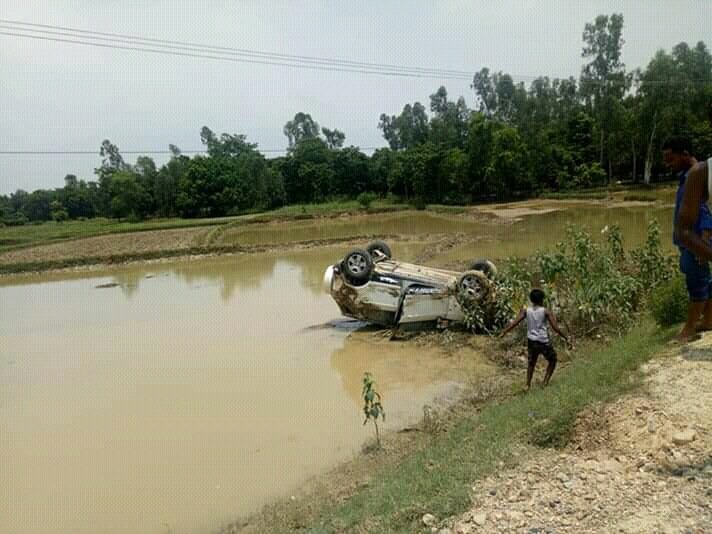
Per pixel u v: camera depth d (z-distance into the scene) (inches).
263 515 242.2
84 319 703.7
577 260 449.4
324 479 269.0
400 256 1093.1
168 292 867.4
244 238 1594.5
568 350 388.8
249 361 485.1
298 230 1808.6
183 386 432.5
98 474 300.2
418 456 245.9
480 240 1213.1
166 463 307.3
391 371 432.5
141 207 2738.7
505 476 174.9
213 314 685.9
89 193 3299.7
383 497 192.2
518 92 2866.6
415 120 3604.8
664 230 1136.2
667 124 2133.4
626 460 165.3
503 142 2298.2
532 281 524.4
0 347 584.4
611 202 1919.3
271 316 654.5
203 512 256.4
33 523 256.5
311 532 189.8
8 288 1006.4
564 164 2439.7
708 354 214.1
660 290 309.4
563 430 197.6
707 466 147.2
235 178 2758.4
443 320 509.0
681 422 169.6
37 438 351.6
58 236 1759.4
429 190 2497.5
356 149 3095.5
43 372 491.5
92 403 407.8
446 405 350.0
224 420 361.1
